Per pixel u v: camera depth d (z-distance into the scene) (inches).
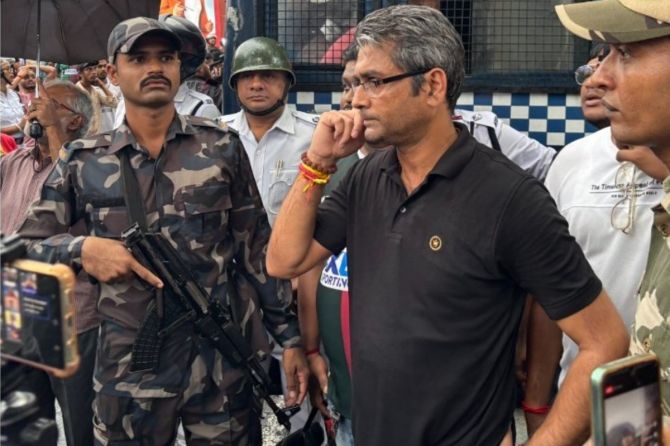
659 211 66.6
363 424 81.0
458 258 76.0
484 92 165.3
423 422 77.5
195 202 107.0
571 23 69.3
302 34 172.1
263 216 115.4
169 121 108.1
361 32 78.4
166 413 107.3
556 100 164.1
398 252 78.7
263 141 159.2
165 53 106.2
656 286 65.0
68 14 160.2
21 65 299.3
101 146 107.7
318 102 172.7
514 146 144.6
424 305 77.0
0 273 41.1
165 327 104.9
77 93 153.2
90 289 125.6
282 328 115.7
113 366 106.3
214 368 108.6
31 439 42.5
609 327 76.6
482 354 77.0
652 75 65.3
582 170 107.0
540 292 75.7
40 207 107.9
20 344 41.0
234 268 114.8
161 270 103.7
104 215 106.3
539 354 95.7
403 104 77.1
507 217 74.9
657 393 44.5
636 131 67.2
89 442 129.9
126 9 162.1
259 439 118.0
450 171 77.0
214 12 344.2
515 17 163.2
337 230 87.7
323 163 85.7
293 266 88.3
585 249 105.0
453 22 164.4
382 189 82.2
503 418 79.4
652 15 63.5
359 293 82.4
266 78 155.6
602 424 42.4
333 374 114.5
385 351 78.3
